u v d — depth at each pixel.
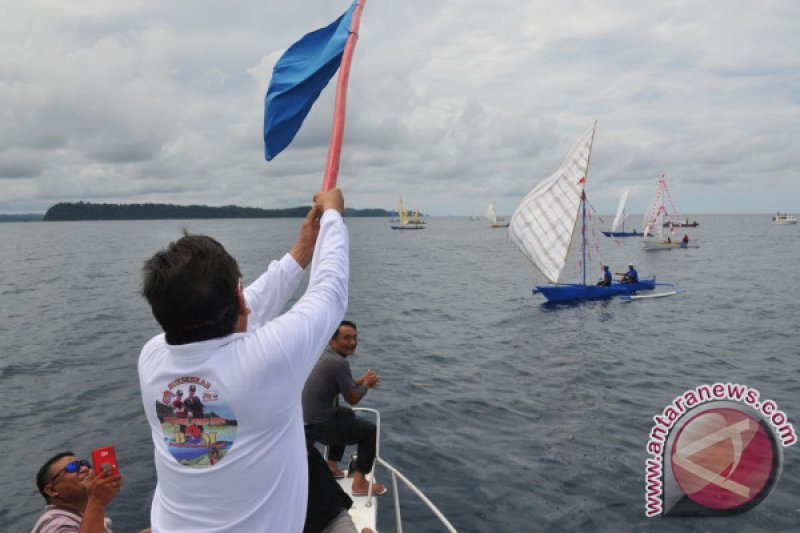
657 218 91.44
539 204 35.16
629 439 11.29
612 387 15.12
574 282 44.66
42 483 4.21
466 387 15.23
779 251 72.44
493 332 23.55
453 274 50.88
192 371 1.66
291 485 1.75
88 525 2.95
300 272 2.34
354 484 5.86
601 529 8.05
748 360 17.83
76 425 12.52
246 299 2.25
